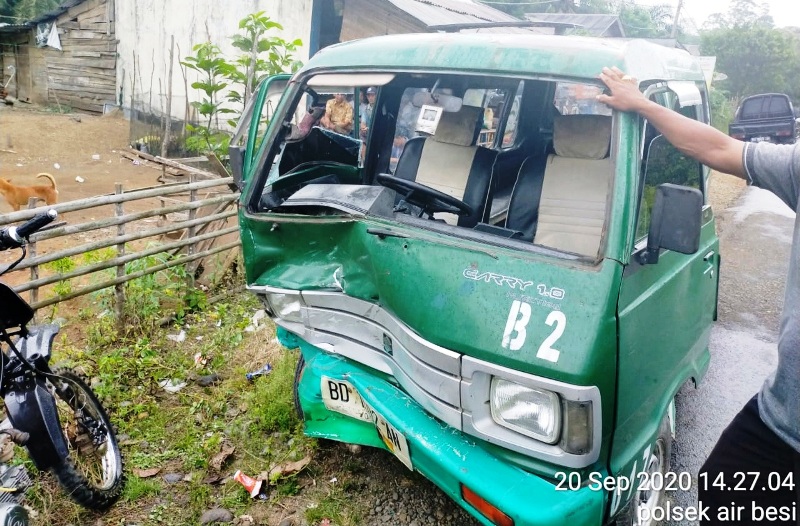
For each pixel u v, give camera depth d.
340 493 3.21
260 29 8.80
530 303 2.17
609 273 2.12
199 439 3.59
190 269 5.39
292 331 3.12
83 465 3.09
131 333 4.71
